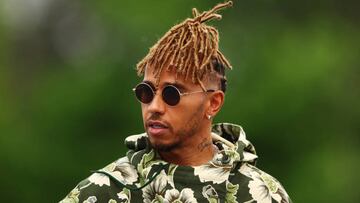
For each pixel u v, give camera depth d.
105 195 9.95
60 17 45.75
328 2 40.59
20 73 44.00
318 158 33.22
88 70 36.97
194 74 9.88
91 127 34.72
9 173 34.16
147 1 36.91
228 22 37.66
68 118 34.88
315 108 33.88
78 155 34.53
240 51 36.06
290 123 33.44
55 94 35.97
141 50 36.09
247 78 34.31
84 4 44.03
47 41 45.69
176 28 9.91
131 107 34.62
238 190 10.08
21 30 45.44
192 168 9.96
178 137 9.91
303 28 38.94
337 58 35.66
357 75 36.03
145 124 9.90
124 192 9.95
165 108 9.85
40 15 46.34
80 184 10.04
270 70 34.44
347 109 34.47
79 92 35.34
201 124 10.01
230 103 33.25
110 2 37.53
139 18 36.53
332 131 33.88
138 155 10.07
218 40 10.02
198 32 9.92
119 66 35.44
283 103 33.44
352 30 39.56
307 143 33.53
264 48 35.69
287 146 33.41
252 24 38.16
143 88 9.88
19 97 41.34
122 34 36.72
